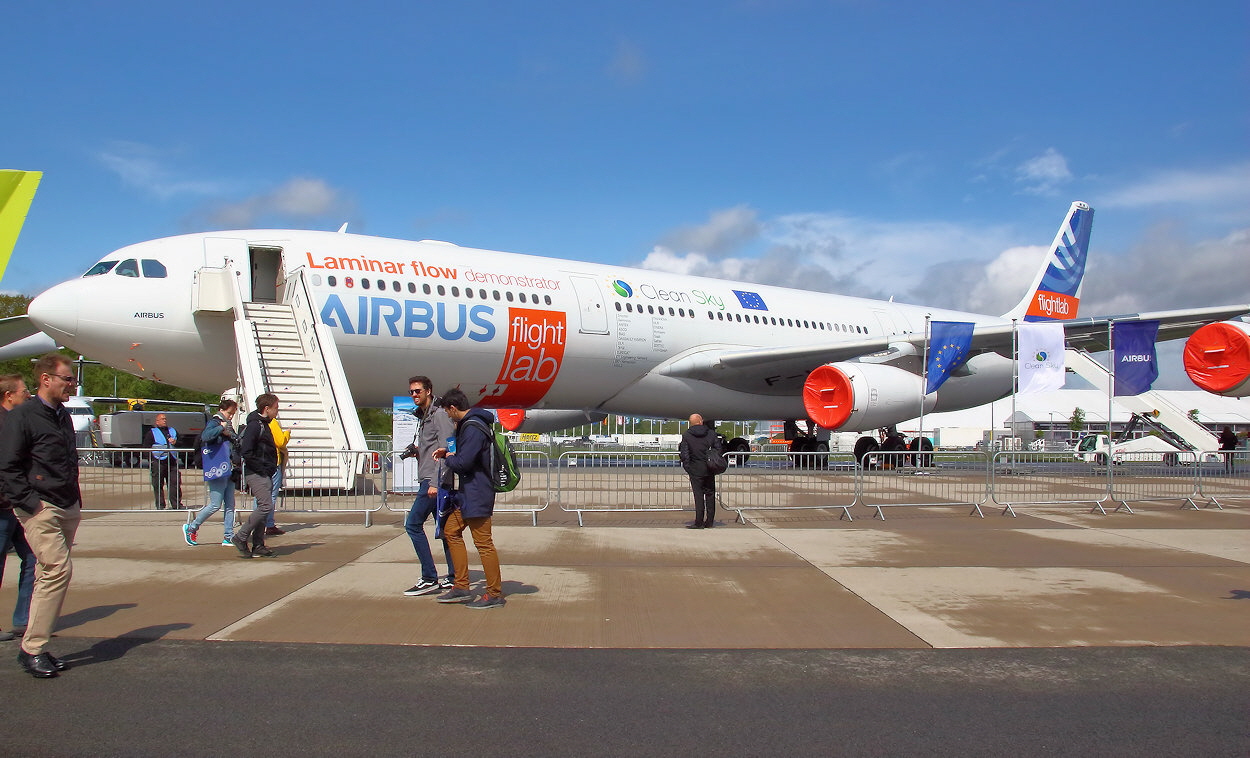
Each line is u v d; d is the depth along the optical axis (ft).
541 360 56.18
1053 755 11.87
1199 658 16.39
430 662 15.75
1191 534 32.50
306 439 42.22
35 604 14.67
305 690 14.16
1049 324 42.65
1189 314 55.26
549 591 21.63
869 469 41.60
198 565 24.52
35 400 14.96
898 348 61.77
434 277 52.06
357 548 27.73
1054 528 34.12
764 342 68.54
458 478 19.86
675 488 41.09
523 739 12.25
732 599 20.86
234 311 45.83
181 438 81.41
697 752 11.85
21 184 16.61
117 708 13.28
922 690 14.48
